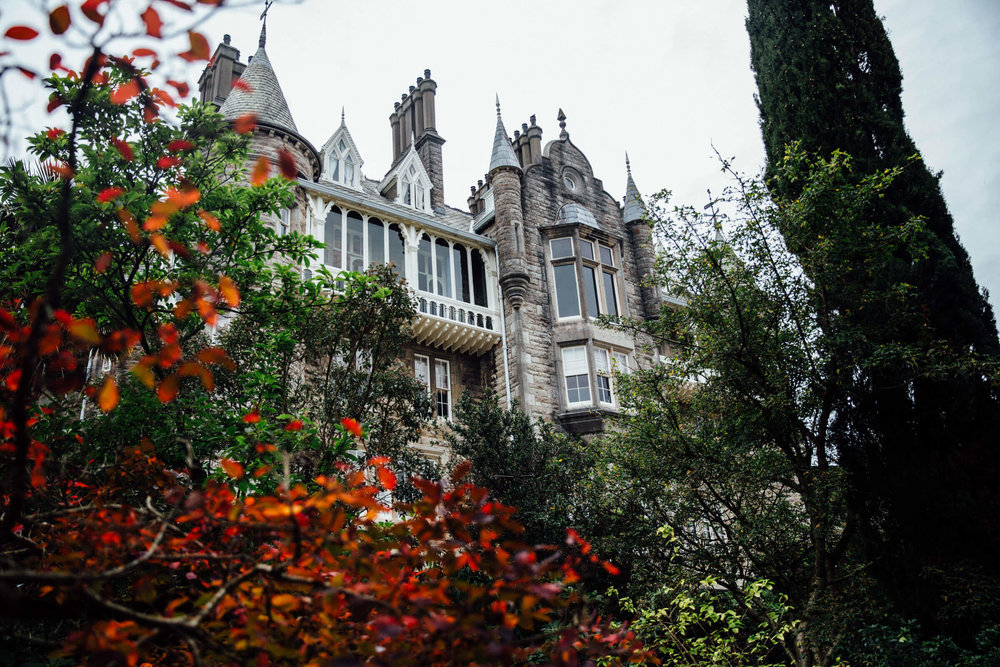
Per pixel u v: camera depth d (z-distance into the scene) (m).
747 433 10.51
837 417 11.05
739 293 10.62
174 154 7.64
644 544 10.07
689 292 11.31
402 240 19.27
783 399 9.79
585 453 12.56
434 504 3.27
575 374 19.16
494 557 3.32
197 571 4.04
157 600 3.99
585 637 3.89
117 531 3.24
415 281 18.39
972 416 10.14
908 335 10.62
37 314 2.60
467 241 19.94
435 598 3.01
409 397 10.33
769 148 14.03
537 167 22.14
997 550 9.47
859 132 12.78
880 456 10.64
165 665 3.79
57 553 3.88
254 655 3.01
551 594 3.00
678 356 11.11
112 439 6.63
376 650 2.84
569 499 11.71
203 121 8.23
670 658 8.83
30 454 3.68
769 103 14.15
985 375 9.95
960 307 10.97
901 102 13.88
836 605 8.79
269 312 9.30
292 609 3.22
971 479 9.84
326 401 9.38
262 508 3.12
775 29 14.57
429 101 25.16
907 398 10.73
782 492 10.76
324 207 17.58
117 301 7.64
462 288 19.56
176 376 2.86
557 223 21.23
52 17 2.63
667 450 10.47
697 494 10.37
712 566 9.60
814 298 10.39
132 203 7.08
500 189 20.66
